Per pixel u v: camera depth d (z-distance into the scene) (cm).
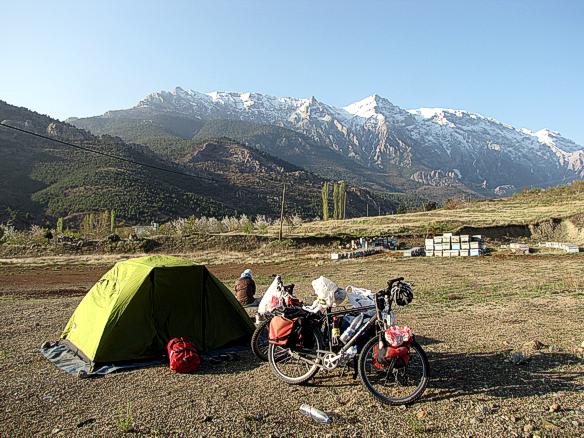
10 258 4097
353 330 577
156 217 11219
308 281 1975
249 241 4559
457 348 718
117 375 639
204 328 759
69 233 5459
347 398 525
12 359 727
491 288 1520
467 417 466
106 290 775
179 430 449
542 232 4272
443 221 5034
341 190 7894
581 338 755
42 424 471
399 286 561
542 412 473
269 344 612
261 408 500
